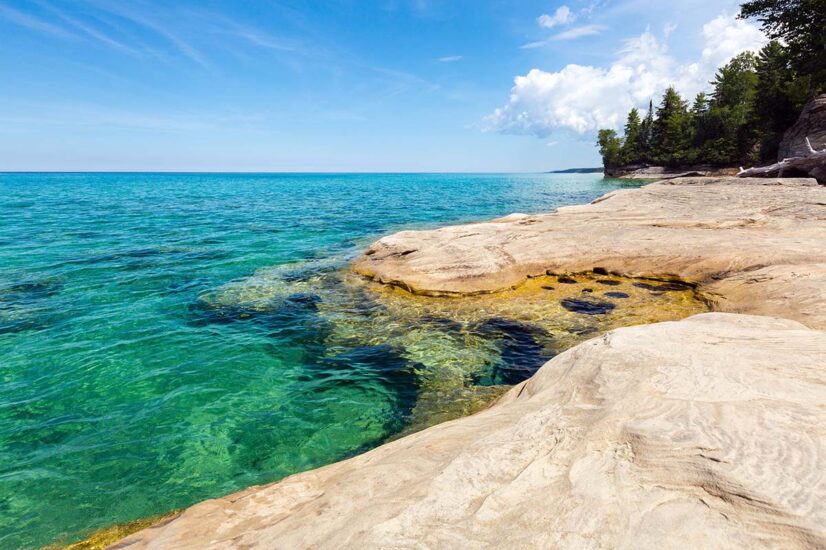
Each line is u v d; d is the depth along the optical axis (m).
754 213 14.95
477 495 3.10
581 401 4.09
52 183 101.88
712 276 11.13
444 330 9.69
